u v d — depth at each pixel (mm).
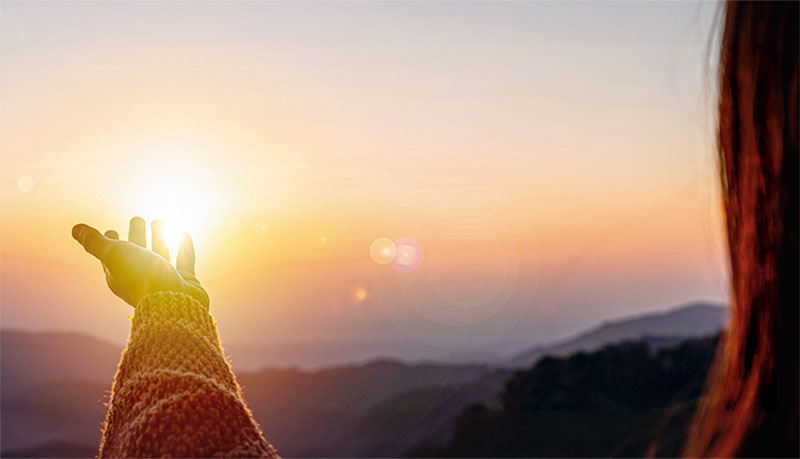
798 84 335
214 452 790
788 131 335
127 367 895
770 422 333
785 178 334
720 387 366
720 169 366
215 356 914
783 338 333
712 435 354
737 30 359
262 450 822
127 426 837
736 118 357
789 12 340
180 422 803
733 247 358
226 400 839
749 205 346
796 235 329
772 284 337
